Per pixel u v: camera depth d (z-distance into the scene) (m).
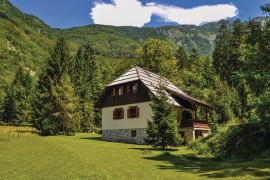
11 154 22.92
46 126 50.34
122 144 36.28
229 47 68.25
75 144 32.28
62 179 13.70
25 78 112.50
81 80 79.44
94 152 24.81
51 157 20.98
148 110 39.16
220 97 47.41
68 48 63.59
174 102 39.59
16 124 70.94
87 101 74.25
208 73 69.38
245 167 16.53
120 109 42.22
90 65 92.81
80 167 16.66
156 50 70.44
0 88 116.25
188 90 65.50
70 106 53.88
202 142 28.86
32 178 13.99
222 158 22.89
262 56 20.12
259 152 22.58
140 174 15.04
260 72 20.53
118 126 42.16
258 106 22.66
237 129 25.53
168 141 28.91
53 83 58.38
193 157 23.55
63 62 60.81
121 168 16.66
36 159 20.00
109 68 113.69
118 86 43.38
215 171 16.09
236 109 44.66
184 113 44.34
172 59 72.06
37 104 57.66
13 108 84.62
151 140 29.25
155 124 29.20
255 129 24.12
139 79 40.16
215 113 41.91
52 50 61.69
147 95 39.56
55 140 37.28
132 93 41.41
